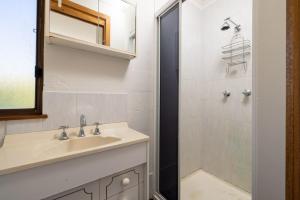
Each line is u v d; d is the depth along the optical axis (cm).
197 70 216
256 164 50
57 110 121
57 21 116
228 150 195
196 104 216
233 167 191
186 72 203
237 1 183
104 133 132
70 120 126
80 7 127
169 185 159
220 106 202
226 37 193
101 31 137
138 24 164
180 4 142
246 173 179
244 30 177
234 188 188
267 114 47
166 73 165
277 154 44
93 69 137
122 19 147
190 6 205
